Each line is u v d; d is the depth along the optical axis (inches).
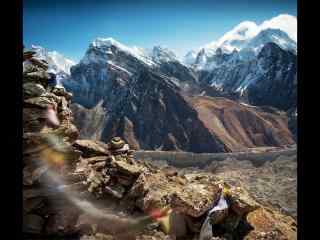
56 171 270.8
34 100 270.8
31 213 268.7
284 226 303.1
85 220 289.1
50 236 271.9
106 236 288.7
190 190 296.5
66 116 297.1
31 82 284.5
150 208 302.7
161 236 291.4
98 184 305.7
